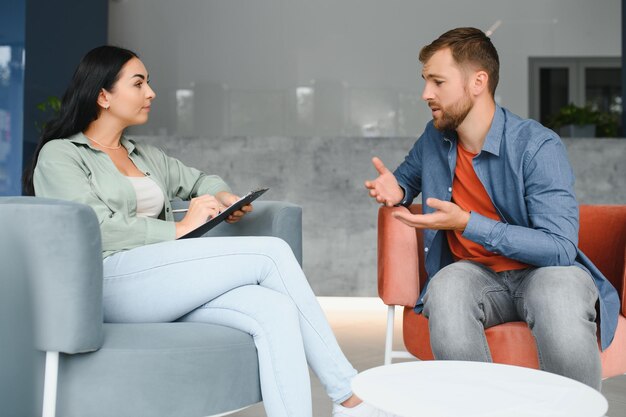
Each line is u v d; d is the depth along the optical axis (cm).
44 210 134
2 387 133
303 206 466
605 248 206
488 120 190
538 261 174
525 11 783
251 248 167
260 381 158
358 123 784
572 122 561
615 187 452
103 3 746
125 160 211
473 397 109
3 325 133
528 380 118
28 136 556
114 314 169
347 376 162
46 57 588
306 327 163
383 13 783
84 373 142
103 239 181
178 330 155
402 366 127
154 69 786
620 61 783
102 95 202
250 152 466
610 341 174
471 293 177
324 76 785
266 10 785
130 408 144
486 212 194
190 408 148
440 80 188
